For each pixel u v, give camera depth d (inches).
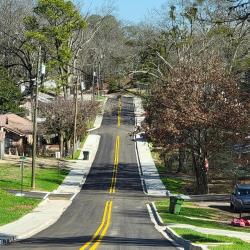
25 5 6269.7
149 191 3538.4
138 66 5103.3
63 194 3265.3
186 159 4443.9
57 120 5068.9
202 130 3368.6
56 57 5398.6
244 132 3181.6
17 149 4901.6
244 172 3875.5
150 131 3457.2
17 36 5885.8
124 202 3004.4
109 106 7573.8
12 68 6107.3
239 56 3179.1
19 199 2851.9
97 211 2610.7
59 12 5305.1
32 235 1813.5
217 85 3341.5
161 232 1883.6
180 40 4507.9
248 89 3122.5
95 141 5728.3
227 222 2361.0
